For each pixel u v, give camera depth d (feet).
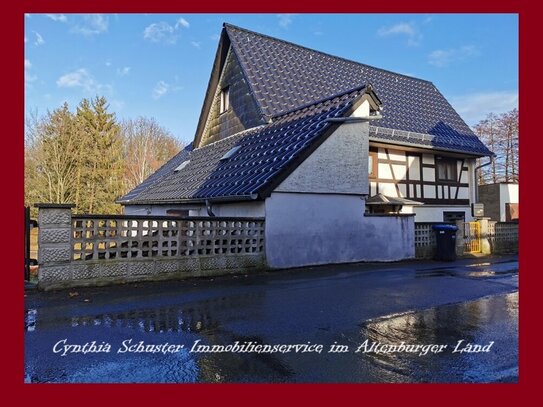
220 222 30.48
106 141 113.39
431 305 21.67
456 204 61.57
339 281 28.63
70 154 100.78
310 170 34.81
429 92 74.18
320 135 35.40
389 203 47.29
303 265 34.30
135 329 17.11
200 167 52.75
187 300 22.41
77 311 19.93
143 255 27.35
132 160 164.14
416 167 57.93
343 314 19.66
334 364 13.42
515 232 53.67
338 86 61.41
